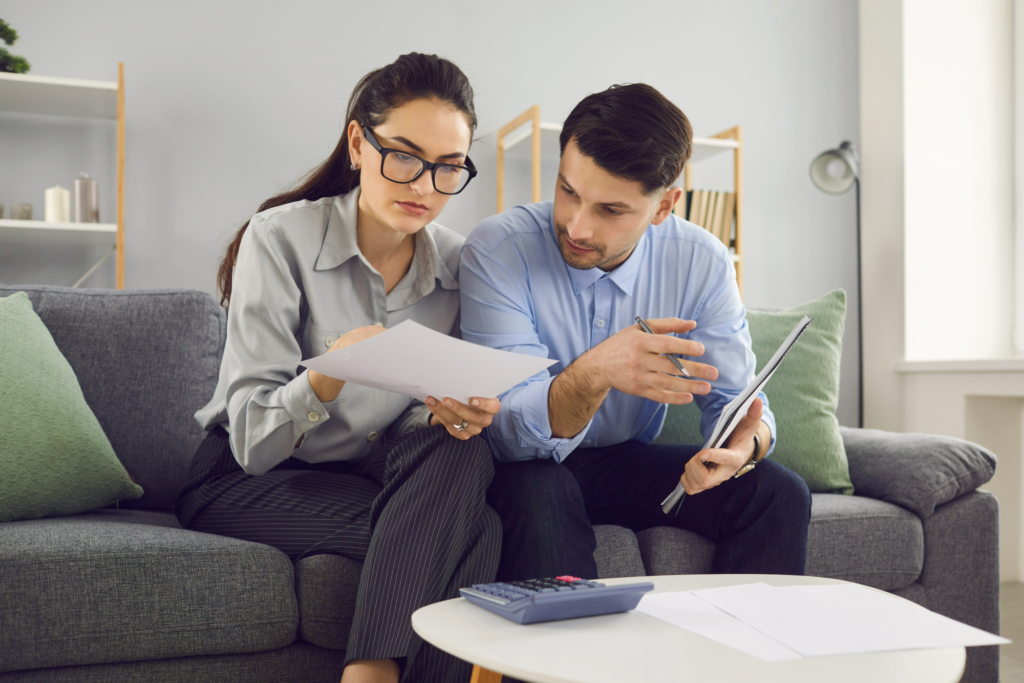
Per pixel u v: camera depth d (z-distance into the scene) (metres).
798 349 1.85
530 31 3.33
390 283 1.40
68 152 2.88
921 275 3.06
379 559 0.94
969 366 2.69
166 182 2.94
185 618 1.02
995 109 3.17
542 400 1.12
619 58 3.43
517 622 0.72
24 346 1.35
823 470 1.72
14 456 1.23
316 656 1.09
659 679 0.58
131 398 1.52
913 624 0.72
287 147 3.05
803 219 3.62
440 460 1.01
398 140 1.18
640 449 1.46
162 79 2.94
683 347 0.94
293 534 1.14
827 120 3.66
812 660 0.63
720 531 1.32
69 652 0.98
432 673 0.96
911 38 3.08
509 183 3.33
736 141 3.26
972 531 1.61
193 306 1.61
